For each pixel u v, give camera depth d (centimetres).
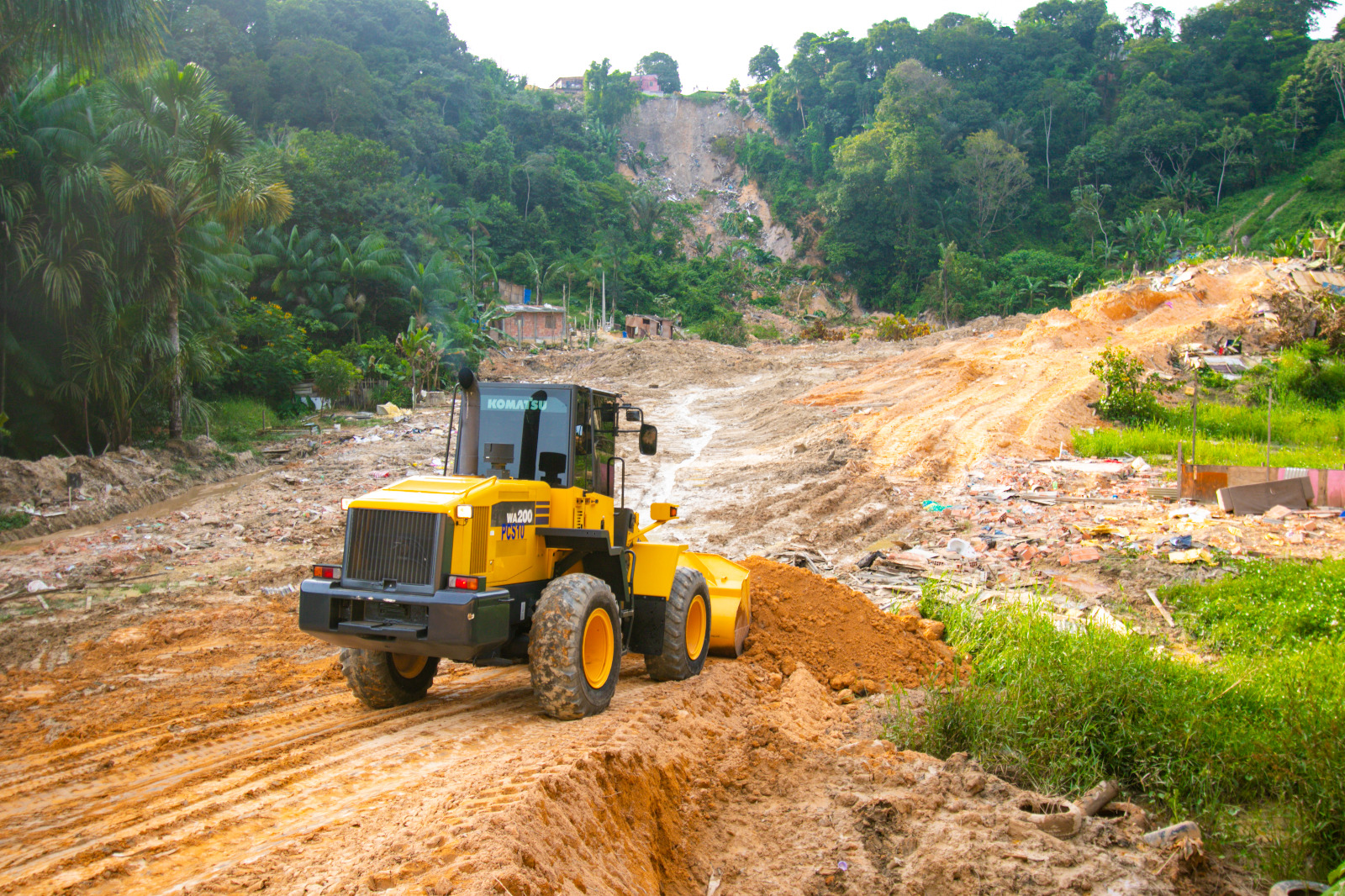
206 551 1562
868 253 11444
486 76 13088
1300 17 12988
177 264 2423
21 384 2175
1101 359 3400
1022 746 671
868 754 659
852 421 2925
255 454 2628
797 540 1652
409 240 5481
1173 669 779
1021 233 11725
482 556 629
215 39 8244
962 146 12200
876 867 516
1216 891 518
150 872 402
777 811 577
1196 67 12294
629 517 828
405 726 651
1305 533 1505
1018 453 2409
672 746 622
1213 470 1825
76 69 1983
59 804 511
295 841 424
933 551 1541
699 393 4053
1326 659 801
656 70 16612
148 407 2575
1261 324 3684
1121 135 11650
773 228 12850
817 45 14075
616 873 446
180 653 1002
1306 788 573
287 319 3909
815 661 888
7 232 2014
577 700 625
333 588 628
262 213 2492
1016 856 512
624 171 13962
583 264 10012
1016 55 13388
